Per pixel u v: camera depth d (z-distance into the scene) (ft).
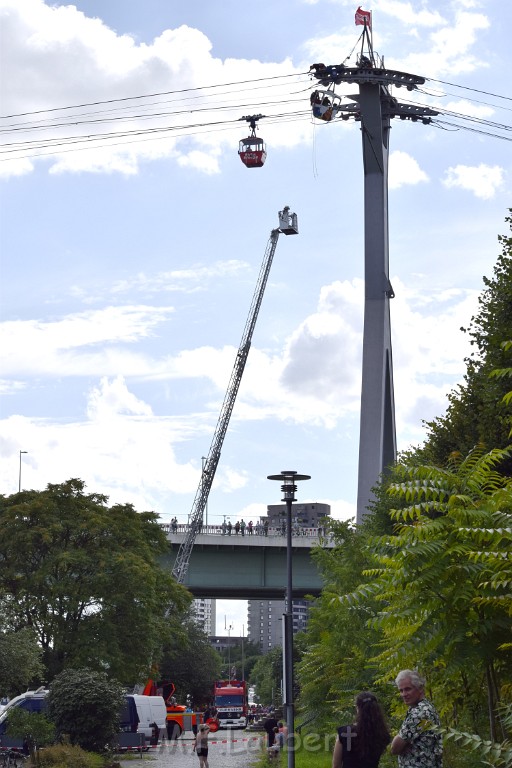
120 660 224.94
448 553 43.01
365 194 255.29
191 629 463.01
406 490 45.47
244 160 339.16
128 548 244.22
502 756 33.68
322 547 145.18
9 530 230.89
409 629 44.75
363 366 238.27
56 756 142.00
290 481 101.14
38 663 189.37
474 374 123.75
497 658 43.27
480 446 48.39
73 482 241.96
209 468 451.94
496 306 111.04
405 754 36.29
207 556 315.58
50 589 225.15
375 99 260.01
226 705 377.50
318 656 130.72
